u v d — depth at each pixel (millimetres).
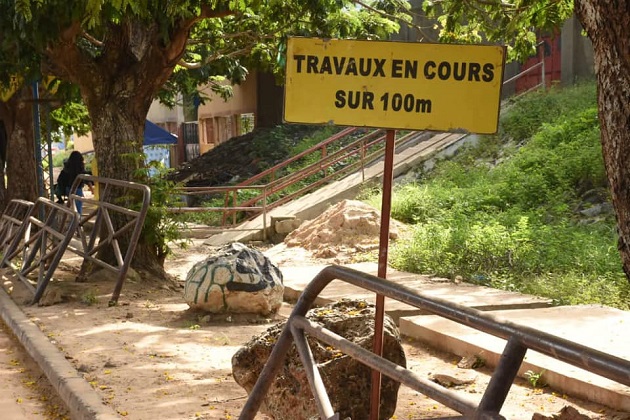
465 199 16359
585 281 10422
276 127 28125
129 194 12414
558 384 6633
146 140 26984
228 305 9852
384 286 3773
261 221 18859
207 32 15297
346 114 4547
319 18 12945
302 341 4324
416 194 17078
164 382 7062
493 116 4453
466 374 7223
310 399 5305
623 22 4023
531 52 11945
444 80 4480
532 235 12766
